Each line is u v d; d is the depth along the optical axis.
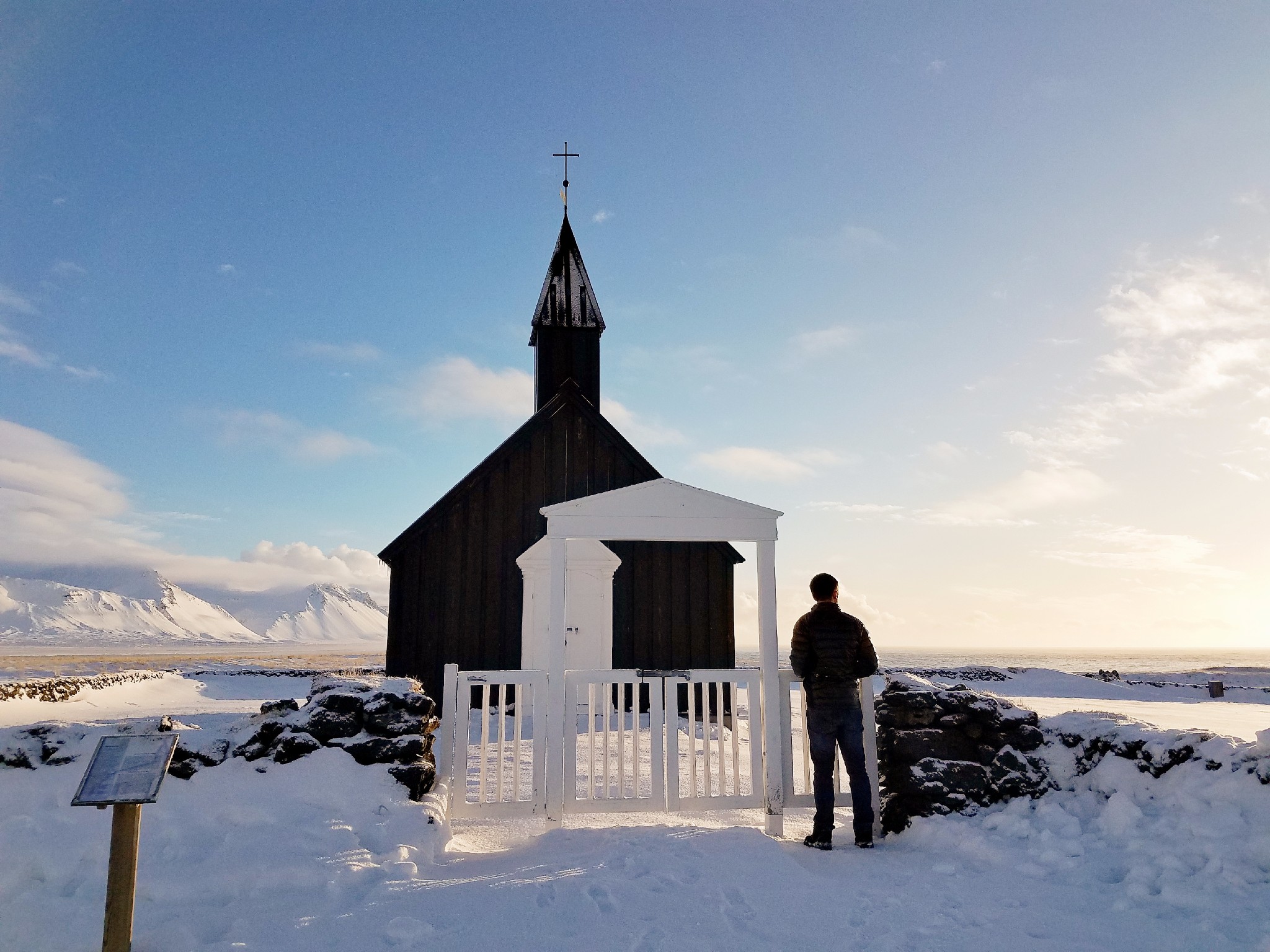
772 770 7.01
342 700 6.73
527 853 5.91
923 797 6.55
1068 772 6.75
